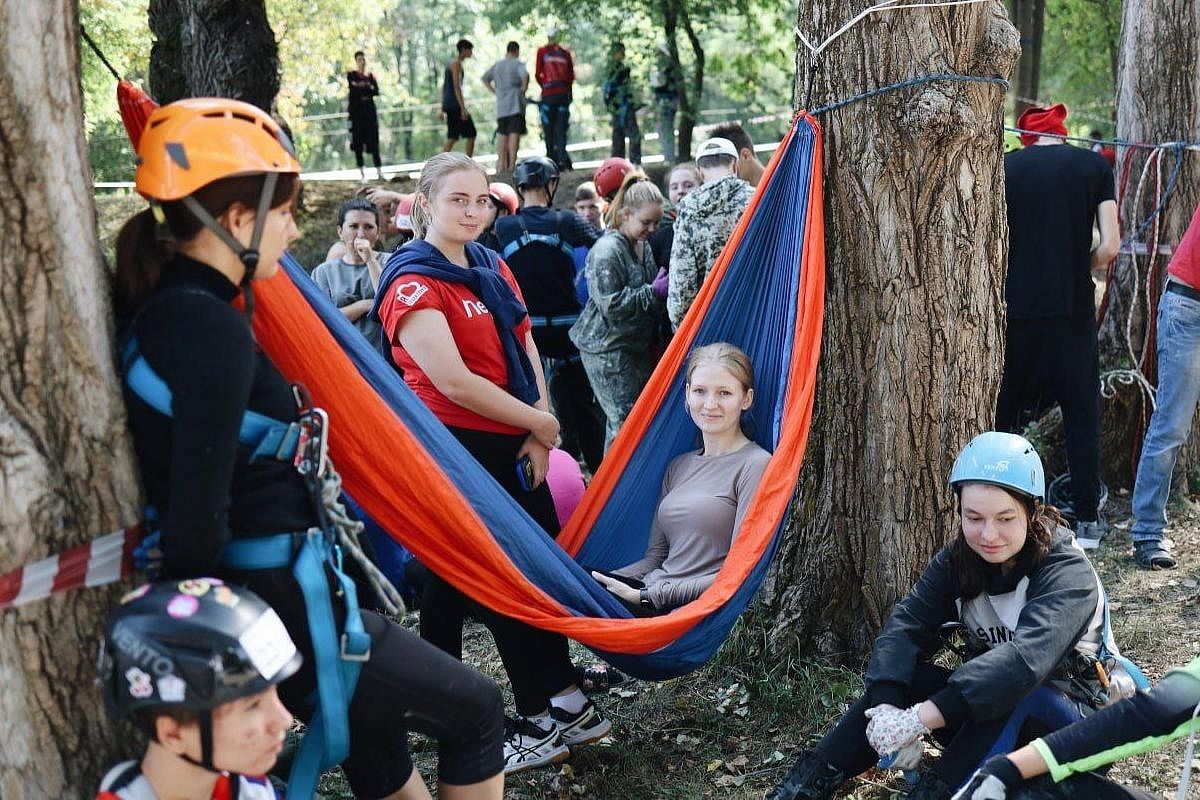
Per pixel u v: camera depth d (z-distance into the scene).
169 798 2.09
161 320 2.06
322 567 2.25
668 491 4.00
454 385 3.52
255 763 2.06
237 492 2.21
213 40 10.80
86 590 2.21
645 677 3.47
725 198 4.89
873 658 3.21
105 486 2.19
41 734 2.18
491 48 36.12
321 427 2.28
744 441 3.92
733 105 30.05
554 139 16.31
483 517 3.06
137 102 2.36
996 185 3.96
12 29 2.04
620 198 6.29
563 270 6.59
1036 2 14.61
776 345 3.96
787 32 18.66
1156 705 2.58
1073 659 3.05
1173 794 3.48
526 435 3.72
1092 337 5.30
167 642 1.94
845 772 3.19
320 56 23.91
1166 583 5.02
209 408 2.01
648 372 6.36
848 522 4.12
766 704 4.03
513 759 3.65
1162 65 5.99
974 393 4.01
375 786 2.66
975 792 2.62
